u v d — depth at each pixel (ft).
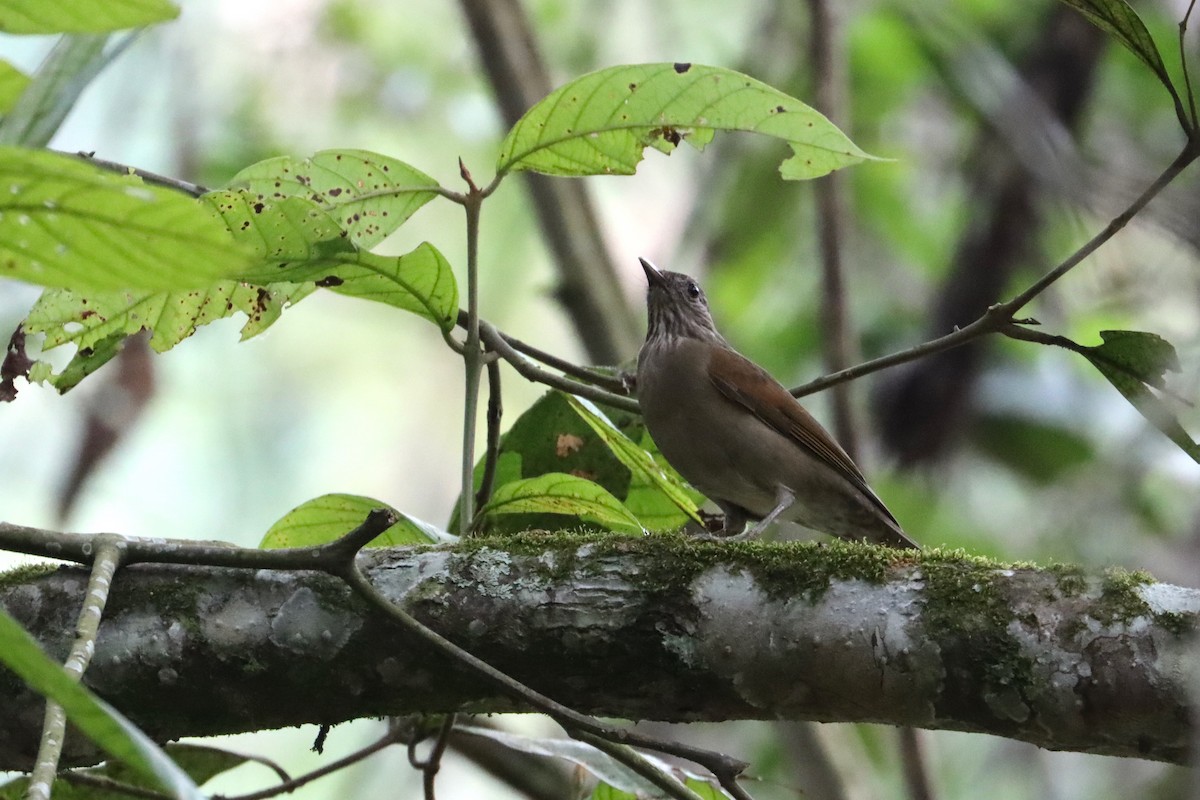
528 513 27.63
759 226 50.96
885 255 51.96
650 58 53.16
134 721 19.56
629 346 39.50
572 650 19.12
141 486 54.60
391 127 54.29
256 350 59.00
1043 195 43.34
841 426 38.55
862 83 52.01
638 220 57.21
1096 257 44.06
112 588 19.60
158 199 11.75
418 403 60.49
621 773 24.00
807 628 18.60
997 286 43.88
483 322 25.94
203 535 54.95
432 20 55.01
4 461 49.75
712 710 19.36
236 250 12.20
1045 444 46.83
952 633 17.99
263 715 19.69
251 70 52.70
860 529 34.81
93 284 12.78
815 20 40.47
